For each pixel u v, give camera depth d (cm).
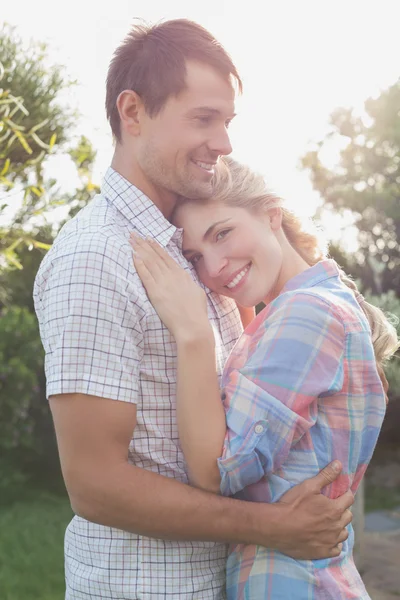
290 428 188
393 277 1255
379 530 800
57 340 185
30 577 582
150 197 210
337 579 197
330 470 195
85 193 414
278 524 188
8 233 382
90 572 197
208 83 197
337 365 195
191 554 195
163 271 196
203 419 188
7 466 1016
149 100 199
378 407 208
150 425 193
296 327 192
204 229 213
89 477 180
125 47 205
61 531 757
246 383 190
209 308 217
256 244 215
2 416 949
